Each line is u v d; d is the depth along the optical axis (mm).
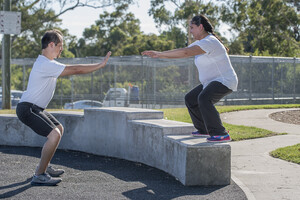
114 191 4441
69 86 19641
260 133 8633
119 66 18047
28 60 19766
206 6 32781
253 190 4445
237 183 4754
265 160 6051
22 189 4453
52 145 4535
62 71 4512
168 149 5320
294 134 8734
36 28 32500
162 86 17328
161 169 5586
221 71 4816
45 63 4516
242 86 18953
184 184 4707
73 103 18688
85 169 5695
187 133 5613
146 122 6074
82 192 4375
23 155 6746
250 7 33625
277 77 19859
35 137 7777
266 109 14344
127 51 46094
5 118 8016
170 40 45531
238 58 18578
